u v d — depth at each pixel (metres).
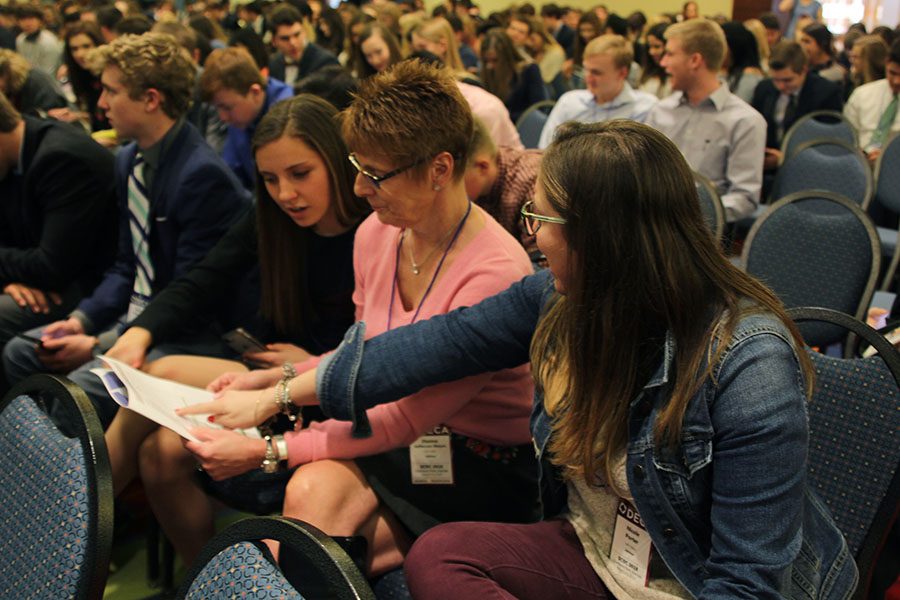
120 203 2.34
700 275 0.99
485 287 1.42
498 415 1.47
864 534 1.25
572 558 1.20
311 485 1.41
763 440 0.93
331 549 0.76
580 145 1.00
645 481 1.05
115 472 1.76
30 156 2.47
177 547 1.83
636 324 1.01
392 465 1.47
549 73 7.70
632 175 0.96
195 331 2.18
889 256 3.41
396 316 1.55
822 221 2.39
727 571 0.95
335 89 2.63
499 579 1.14
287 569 1.37
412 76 1.38
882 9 11.93
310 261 1.91
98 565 0.99
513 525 1.24
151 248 2.28
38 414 1.16
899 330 1.83
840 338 2.39
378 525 1.46
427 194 1.41
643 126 1.01
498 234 1.50
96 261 2.60
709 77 3.52
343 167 1.77
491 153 2.15
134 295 2.32
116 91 2.12
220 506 2.32
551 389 1.16
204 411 1.51
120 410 1.77
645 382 1.04
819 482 1.28
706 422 0.98
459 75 4.19
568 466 1.14
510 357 1.34
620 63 4.01
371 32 4.60
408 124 1.34
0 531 1.10
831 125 4.30
